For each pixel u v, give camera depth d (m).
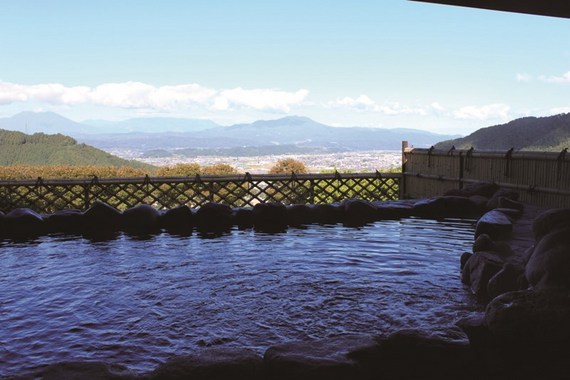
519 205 5.86
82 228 5.65
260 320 2.86
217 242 4.94
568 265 2.74
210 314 2.96
